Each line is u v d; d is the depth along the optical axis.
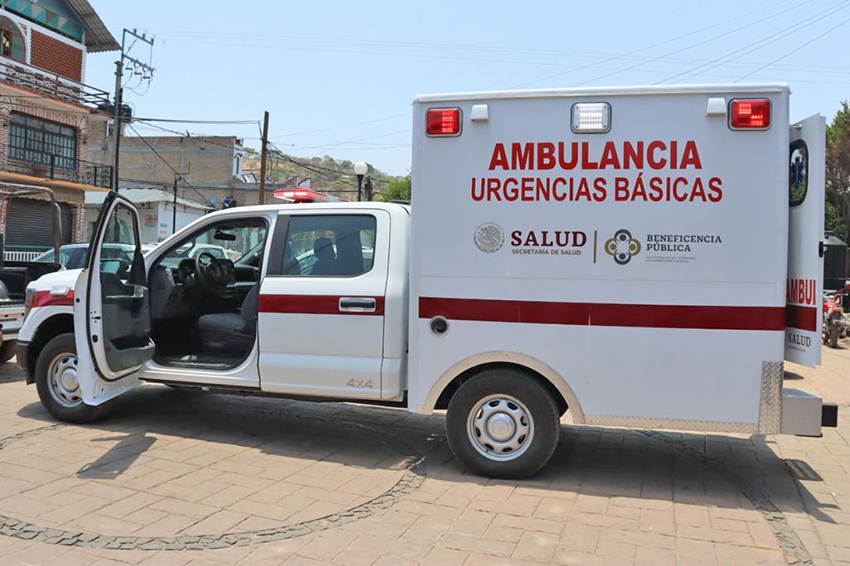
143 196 36.53
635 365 4.77
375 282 5.29
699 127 4.68
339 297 5.32
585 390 4.84
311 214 5.65
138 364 5.80
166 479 4.88
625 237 4.76
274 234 5.70
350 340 5.29
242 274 7.14
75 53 28.50
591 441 6.24
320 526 4.13
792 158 4.84
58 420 6.29
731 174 4.64
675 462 5.64
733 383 4.67
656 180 4.72
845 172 26.88
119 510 4.28
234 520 4.18
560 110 4.84
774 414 4.63
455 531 4.10
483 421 5.04
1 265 8.55
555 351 4.87
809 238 4.57
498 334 4.95
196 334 6.56
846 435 6.66
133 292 5.88
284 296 5.47
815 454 5.97
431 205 5.02
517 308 4.91
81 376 5.25
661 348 4.74
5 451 5.37
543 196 4.86
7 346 8.20
